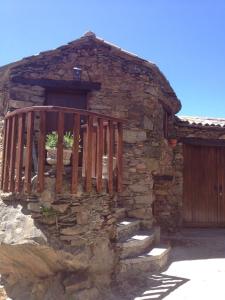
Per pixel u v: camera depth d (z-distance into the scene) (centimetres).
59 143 493
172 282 579
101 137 541
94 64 809
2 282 587
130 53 800
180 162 1023
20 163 517
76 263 520
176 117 1020
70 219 515
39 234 497
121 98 802
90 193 538
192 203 1032
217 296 525
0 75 812
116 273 575
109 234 577
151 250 663
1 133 794
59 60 801
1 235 530
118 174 581
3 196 566
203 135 1034
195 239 880
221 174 1055
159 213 954
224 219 1040
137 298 517
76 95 814
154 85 827
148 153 793
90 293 518
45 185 502
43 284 548
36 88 781
